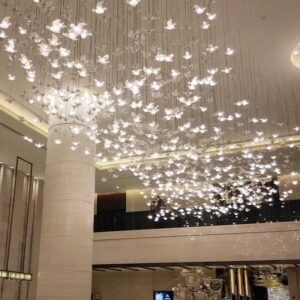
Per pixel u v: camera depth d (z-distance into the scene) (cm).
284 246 1419
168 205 1962
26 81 1075
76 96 772
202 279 1770
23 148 1480
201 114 1288
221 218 1608
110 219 1738
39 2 624
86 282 1052
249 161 1429
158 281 1908
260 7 852
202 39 938
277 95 1217
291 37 959
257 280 1805
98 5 500
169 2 807
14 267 1531
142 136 1306
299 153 1589
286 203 1548
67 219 1059
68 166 1088
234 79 1115
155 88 692
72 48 902
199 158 1268
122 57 941
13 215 1563
